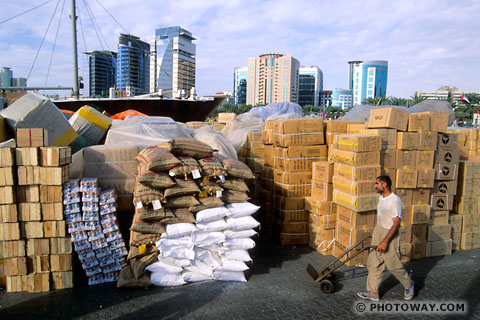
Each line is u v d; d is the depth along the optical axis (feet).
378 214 13.44
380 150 16.14
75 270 14.38
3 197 12.93
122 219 16.90
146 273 14.07
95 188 13.89
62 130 19.83
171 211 14.15
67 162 14.14
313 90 638.53
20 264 13.38
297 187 19.10
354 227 15.89
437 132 17.31
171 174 14.33
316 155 19.30
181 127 24.39
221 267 14.35
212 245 14.52
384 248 12.42
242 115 39.52
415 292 13.87
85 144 23.35
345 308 12.50
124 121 26.32
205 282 14.47
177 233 13.75
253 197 22.63
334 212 17.83
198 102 66.03
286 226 19.01
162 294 13.35
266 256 17.71
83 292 13.50
